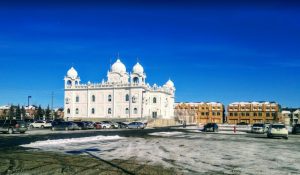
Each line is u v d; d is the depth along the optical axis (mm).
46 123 76812
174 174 14930
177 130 70875
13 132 48500
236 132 65375
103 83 122562
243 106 176875
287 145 32906
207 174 15211
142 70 124750
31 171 15039
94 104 123375
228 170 16406
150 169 16125
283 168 17453
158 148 26969
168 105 135000
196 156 21828
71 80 128125
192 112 165375
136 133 53781
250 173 15734
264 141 38594
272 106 171750
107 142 32688
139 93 116688
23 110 147125
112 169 15906
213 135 50844
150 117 116625
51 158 19531
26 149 24297
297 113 186125
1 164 16953
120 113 119250
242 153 24344
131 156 21156
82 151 23703
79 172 14961
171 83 150125
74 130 65562
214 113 181500
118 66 129750
